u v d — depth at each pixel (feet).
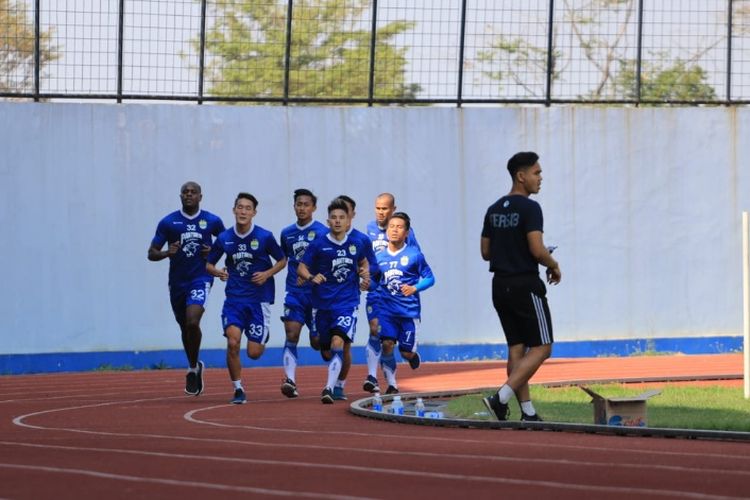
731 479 45.62
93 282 155.84
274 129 161.07
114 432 70.33
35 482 46.57
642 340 169.68
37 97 156.35
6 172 153.79
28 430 72.49
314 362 160.97
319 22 164.35
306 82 164.14
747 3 172.14
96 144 156.35
